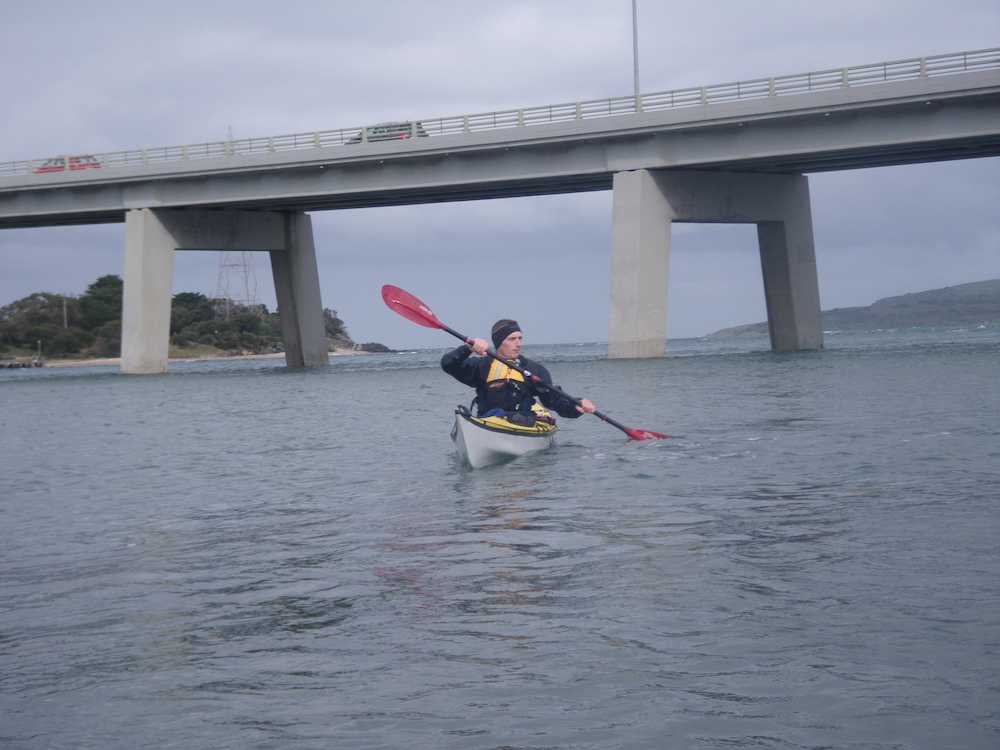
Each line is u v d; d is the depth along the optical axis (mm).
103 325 121000
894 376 21141
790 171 40531
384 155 39688
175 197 44594
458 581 5090
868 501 6781
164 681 3799
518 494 7816
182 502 8383
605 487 7938
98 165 45531
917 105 31375
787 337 42781
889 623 4086
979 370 21938
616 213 36906
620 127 35656
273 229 50125
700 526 6195
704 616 4285
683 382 22438
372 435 13523
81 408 23281
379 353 153000
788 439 10523
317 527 6855
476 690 3576
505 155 38469
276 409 20344
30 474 10852
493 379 10227
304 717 3402
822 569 4977
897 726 3150
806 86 32625
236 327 124688
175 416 19500
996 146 34000
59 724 3430
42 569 5898
